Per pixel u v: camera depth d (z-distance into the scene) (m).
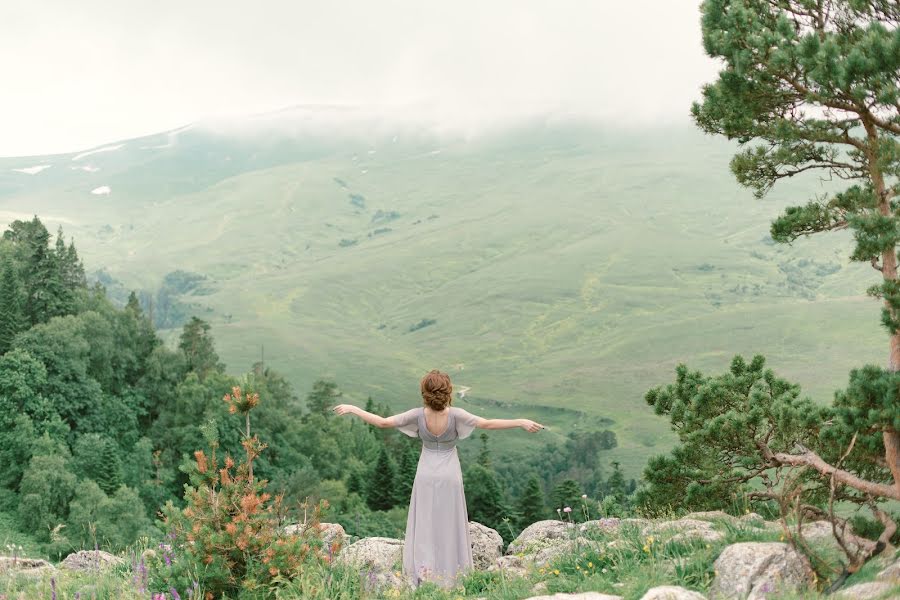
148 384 134.38
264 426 123.94
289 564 6.53
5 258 129.00
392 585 7.01
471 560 7.26
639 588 5.88
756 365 13.86
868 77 10.43
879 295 11.00
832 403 12.72
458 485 7.25
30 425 100.62
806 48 10.98
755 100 12.20
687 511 12.29
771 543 6.23
